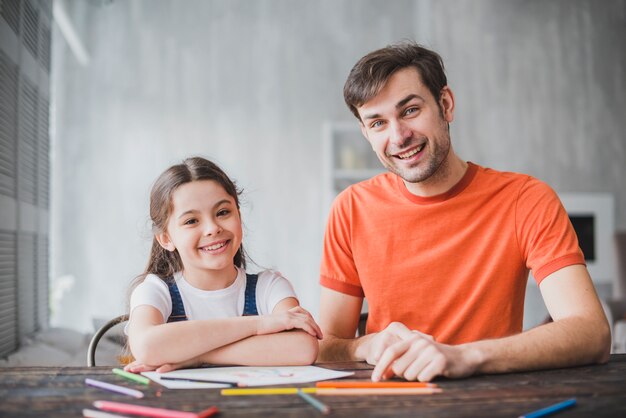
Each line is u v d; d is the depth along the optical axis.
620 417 0.76
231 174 4.55
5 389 0.93
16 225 2.56
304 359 1.16
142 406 0.82
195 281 1.38
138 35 4.53
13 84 2.55
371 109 1.39
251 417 0.76
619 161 4.77
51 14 3.25
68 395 0.89
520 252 1.44
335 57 4.63
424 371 0.97
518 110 4.75
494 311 1.43
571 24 4.80
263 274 1.47
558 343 1.09
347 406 0.81
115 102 4.48
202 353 1.14
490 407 0.81
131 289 1.50
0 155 2.36
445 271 1.47
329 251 1.58
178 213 1.34
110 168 4.44
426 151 1.39
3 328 2.36
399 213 1.51
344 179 4.51
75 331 3.14
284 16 4.63
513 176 1.49
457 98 4.73
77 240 4.38
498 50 4.76
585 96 4.78
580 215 4.55
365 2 4.68
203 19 4.59
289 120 4.59
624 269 4.00
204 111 4.55
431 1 4.72
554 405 0.79
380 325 1.52
